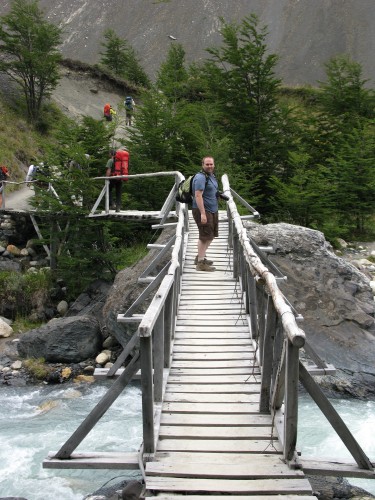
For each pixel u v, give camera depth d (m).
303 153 20.42
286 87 41.91
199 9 88.88
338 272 11.38
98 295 14.48
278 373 4.60
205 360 6.34
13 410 9.51
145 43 80.56
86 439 7.98
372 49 73.50
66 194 15.00
